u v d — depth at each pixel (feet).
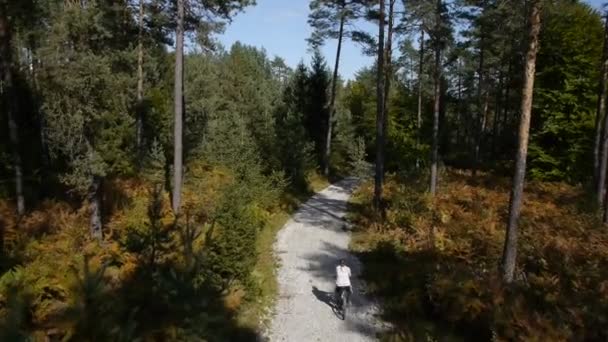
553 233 57.36
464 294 36.65
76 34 43.50
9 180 65.92
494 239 52.65
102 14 45.70
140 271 25.79
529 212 66.64
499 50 101.45
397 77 143.54
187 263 24.90
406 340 35.42
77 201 61.52
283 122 100.89
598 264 44.75
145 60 79.51
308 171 105.70
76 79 42.65
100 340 17.15
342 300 39.96
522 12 43.45
